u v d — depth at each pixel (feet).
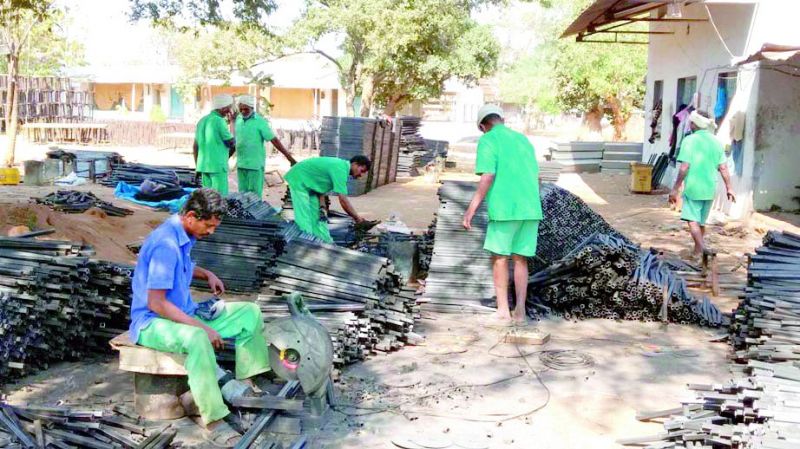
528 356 23.41
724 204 53.36
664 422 17.87
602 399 19.97
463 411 19.04
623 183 78.33
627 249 28.14
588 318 27.89
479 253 29.50
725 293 31.63
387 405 19.31
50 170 62.44
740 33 50.72
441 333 25.66
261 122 42.19
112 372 21.06
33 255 21.20
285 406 17.44
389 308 24.38
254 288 28.50
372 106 98.73
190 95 113.91
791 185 49.47
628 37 116.37
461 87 213.25
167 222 17.88
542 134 190.29
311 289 24.20
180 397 18.08
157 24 57.98
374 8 80.38
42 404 18.57
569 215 31.35
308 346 17.76
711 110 56.08
